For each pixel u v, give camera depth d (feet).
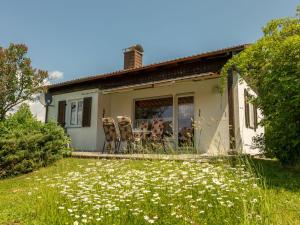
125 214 11.64
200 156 24.07
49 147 28.17
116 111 42.86
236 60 25.81
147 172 18.10
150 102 40.06
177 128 36.65
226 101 32.83
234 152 23.82
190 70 35.40
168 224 10.96
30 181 22.09
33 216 13.14
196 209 11.79
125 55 50.83
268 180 16.92
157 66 37.11
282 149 21.31
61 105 46.75
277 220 10.81
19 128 28.58
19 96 41.78
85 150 41.75
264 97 22.30
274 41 23.63
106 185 15.02
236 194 12.74
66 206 13.15
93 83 45.03
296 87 19.27
